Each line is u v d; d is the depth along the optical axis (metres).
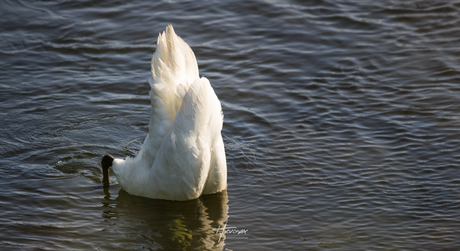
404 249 8.99
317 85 15.30
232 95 14.88
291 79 15.64
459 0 19.80
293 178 11.28
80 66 16.14
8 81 15.13
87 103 14.37
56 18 18.55
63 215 10.03
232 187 11.01
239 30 18.17
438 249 8.97
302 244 9.19
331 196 10.62
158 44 9.82
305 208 10.25
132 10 19.23
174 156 9.71
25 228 9.55
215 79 15.65
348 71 15.99
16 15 18.58
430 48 17.08
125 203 10.52
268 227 9.70
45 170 11.53
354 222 9.79
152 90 9.87
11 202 10.30
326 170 11.53
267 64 16.41
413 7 19.45
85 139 12.84
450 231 9.45
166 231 9.62
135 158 10.62
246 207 10.34
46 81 15.27
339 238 9.33
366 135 12.84
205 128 9.65
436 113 13.69
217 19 18.78
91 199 10.64
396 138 12.65
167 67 9.74
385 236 9.35
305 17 18.91
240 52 17.00
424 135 12.71
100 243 9.21
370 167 11.57
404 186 10.85
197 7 19.53
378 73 15.87
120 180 10.79
